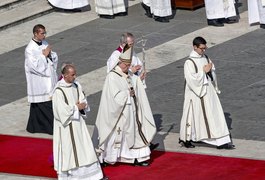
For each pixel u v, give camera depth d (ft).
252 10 206.39
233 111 162.30
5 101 173.88
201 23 211.20
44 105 156.15
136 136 140.87
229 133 146.30
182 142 147.43
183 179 135.54
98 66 188.65
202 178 135.54
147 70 184.65
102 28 211.82
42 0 227.40
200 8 221.87
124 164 141.79
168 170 139.13
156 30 208.33
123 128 139.85
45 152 148.87
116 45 200.34
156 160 143.23
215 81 146.61
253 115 160.04
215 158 142.61
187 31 206.49
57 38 206.49
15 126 161.27
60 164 134.10
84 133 134.92
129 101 139.13
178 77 180.34
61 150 134.31
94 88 177.27
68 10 223.51
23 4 224.12
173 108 165.58
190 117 146.00
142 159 140.77
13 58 196.44
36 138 155.12
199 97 144.56
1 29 212.43
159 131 155.33
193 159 142.72
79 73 185.26
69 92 134.82
